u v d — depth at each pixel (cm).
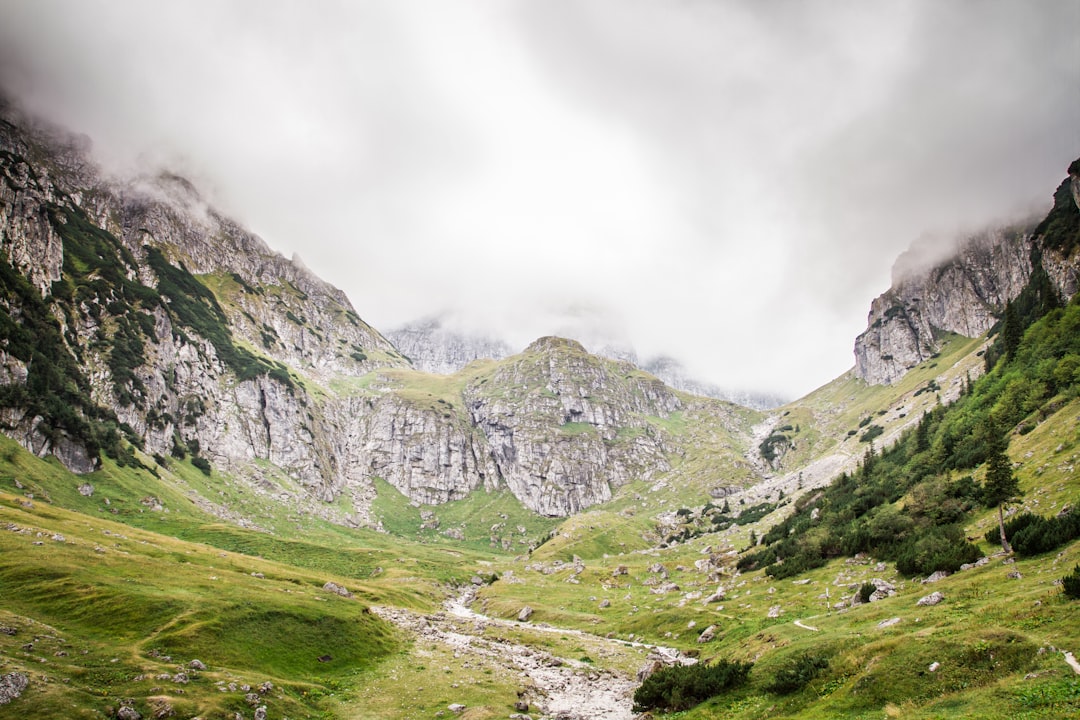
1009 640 3450
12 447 16212
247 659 5325
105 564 6756
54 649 4369
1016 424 11362
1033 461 8469
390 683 5688
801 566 9869
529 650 8175
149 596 5859
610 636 9594
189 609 5778
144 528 16862
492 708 5084
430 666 6469
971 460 11056
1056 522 5644
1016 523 6347
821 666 4359
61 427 18038
